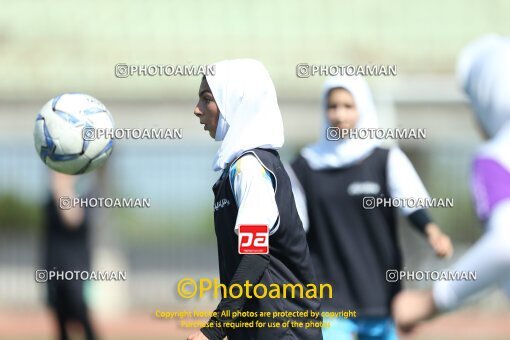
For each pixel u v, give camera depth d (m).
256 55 52.91
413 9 56.78
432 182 56.31
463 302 10.15
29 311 57.78
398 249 22.31
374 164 22.30
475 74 10.46
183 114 50.00
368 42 54.19
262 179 15.58
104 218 55.53
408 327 10.43
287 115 49.66
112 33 54.12
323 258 22.25
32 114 50.53
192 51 52.97
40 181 56.56
